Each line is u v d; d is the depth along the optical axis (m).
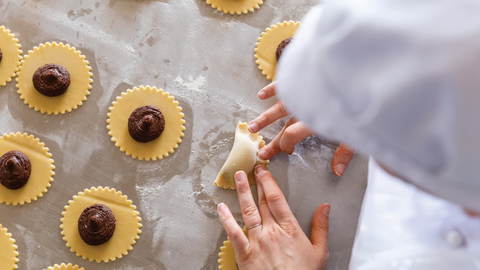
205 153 0.80
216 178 0.80
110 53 0.81
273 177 0.80
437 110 0.38
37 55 0.80
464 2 0.36
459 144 0.38
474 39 0.35
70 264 0.78
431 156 0.41
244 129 0.80
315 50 0.43
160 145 0.80
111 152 0.80
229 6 0.82
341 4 0.41
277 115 0.76
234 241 0.74
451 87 0.36
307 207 0.80
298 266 0.73
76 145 0.80
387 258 0.62
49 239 0.79
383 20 0.38
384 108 0.40
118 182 0.79
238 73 0.81
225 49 0.82
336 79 0.42
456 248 0.60
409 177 0.45
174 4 0.82
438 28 0.36
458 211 0.60
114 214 0.79
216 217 0.79
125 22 0.81
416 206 0.63
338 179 0.80
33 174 0.79
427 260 0.60
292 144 0.76
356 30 0.39
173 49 0.81
